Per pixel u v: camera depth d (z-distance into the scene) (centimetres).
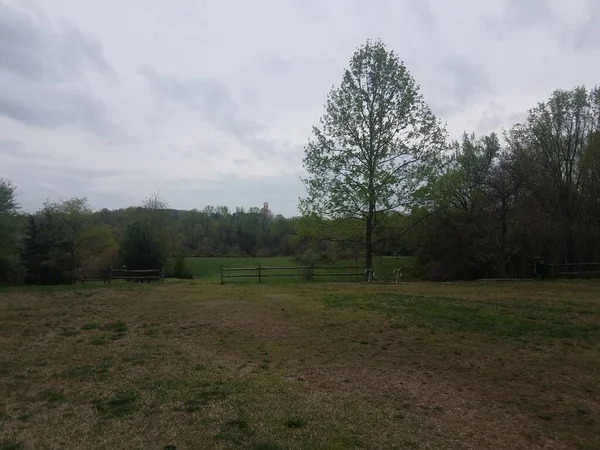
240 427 515
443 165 2564
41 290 1856
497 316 1157
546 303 1389
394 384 670
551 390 654
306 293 1708
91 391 645
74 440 489
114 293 1739
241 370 737
